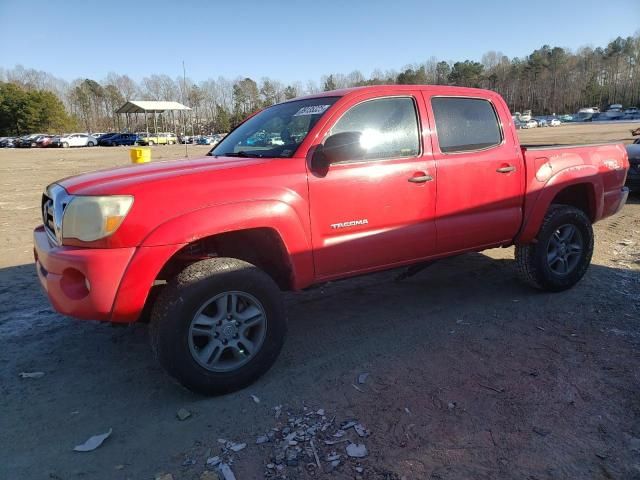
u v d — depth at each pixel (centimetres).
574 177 492
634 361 359
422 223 406
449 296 503
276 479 252
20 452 279
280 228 337
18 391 342
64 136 5994
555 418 296
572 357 368
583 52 14050
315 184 353
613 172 533
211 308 327
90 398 333
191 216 308
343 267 375
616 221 841
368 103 389
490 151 441
